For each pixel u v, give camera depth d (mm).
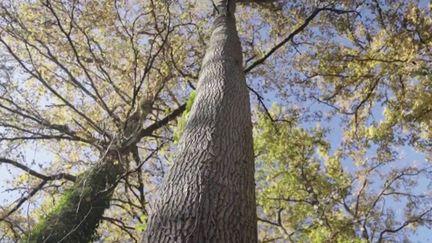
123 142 8406
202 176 2652
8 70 8234
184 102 10320
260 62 10359
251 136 3574
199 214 2348
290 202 11156
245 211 2584
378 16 10578
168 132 10422
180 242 2172
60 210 7020
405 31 10570
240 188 2723
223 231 2301
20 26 8664
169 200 2496
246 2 10562
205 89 4004
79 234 6902
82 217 7051
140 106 9055
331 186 11531
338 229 10625
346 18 10977
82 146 9859
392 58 10906
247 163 3100
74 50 8516
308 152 11570
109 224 9984
